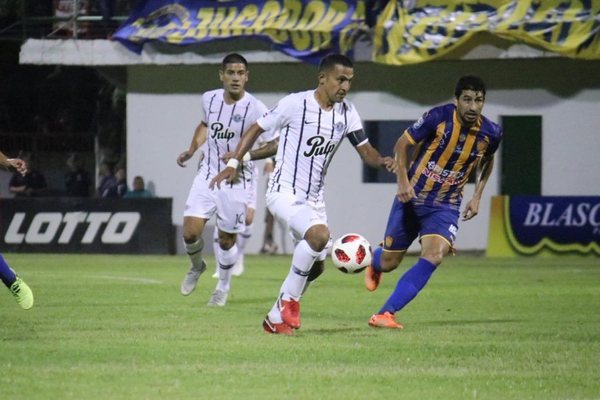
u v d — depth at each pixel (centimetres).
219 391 1580
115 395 1535
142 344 2083
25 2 6800
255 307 2944
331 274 4494
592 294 3494
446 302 3194
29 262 5197
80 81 7731
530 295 3453
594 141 5847
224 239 2938
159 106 6444
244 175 2898
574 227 5525
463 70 5997
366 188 6131
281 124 2225
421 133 2302
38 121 7719
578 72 5844
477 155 2331
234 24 6119
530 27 5594
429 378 1716
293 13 6066
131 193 6312
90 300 3125
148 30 6284
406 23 5841
